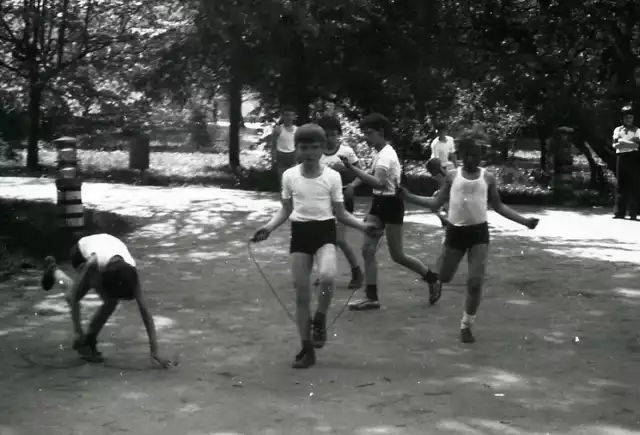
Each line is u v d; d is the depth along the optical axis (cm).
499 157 2717
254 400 601
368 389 627
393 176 909
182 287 1025
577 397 609
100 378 655
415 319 870
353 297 980
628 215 1942
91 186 2528
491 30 2358
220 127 4425
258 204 2023
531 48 2331
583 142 2450
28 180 2619
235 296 974
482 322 857
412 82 2344
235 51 2252
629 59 2286
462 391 623
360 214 1875
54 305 922
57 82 1953
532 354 732
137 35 1948
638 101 2239
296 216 697
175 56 2222
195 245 1373
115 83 2183
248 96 2683
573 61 2298
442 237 1494
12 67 1903
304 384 640
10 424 550
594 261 1240
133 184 2644
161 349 745
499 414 570
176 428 543
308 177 697
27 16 1772
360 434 530
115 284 655
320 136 693
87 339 700
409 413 572
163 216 1772
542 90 2278
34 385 637
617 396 612
